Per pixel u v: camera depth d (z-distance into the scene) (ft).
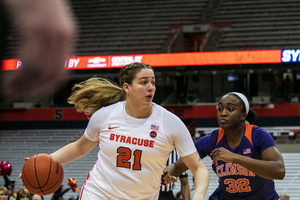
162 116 8.89
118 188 8.73
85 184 9.41
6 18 3.63
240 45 70.33
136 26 80.38
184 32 76.28
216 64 60.70
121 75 9.05
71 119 69.51
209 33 75.20
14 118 70.90
